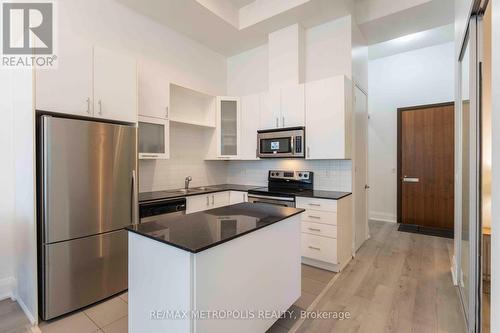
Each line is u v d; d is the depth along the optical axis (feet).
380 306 7.16
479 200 5.78
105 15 9.21
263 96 11.92
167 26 11.31
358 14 10.92
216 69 13.98
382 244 12.27
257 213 6.42
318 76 11.40
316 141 10.39
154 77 9.77
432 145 14.92
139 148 9.52
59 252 6.60
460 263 7.93
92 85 7.39
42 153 6.39
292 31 11.25
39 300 6.51
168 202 9.37
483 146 5.70
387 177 16.51
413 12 9.99
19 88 7.05
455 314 6.77
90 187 7.13
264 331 5.64
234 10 11.32
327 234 9.36
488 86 5.61
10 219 7.81
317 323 6.44
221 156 12.80
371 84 16.90
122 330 6.21
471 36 5.82
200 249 4.01
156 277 4.66
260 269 5.50
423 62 15.14
